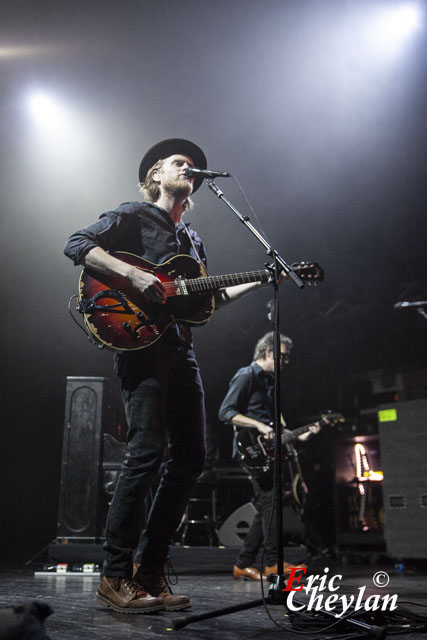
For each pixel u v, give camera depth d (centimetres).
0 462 691
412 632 167
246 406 418
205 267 257
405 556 471
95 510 455
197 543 609
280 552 194
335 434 684
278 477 197
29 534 689
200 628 175
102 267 216
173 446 234
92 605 221
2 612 113
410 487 481
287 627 177
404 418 497
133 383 220
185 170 255
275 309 219
